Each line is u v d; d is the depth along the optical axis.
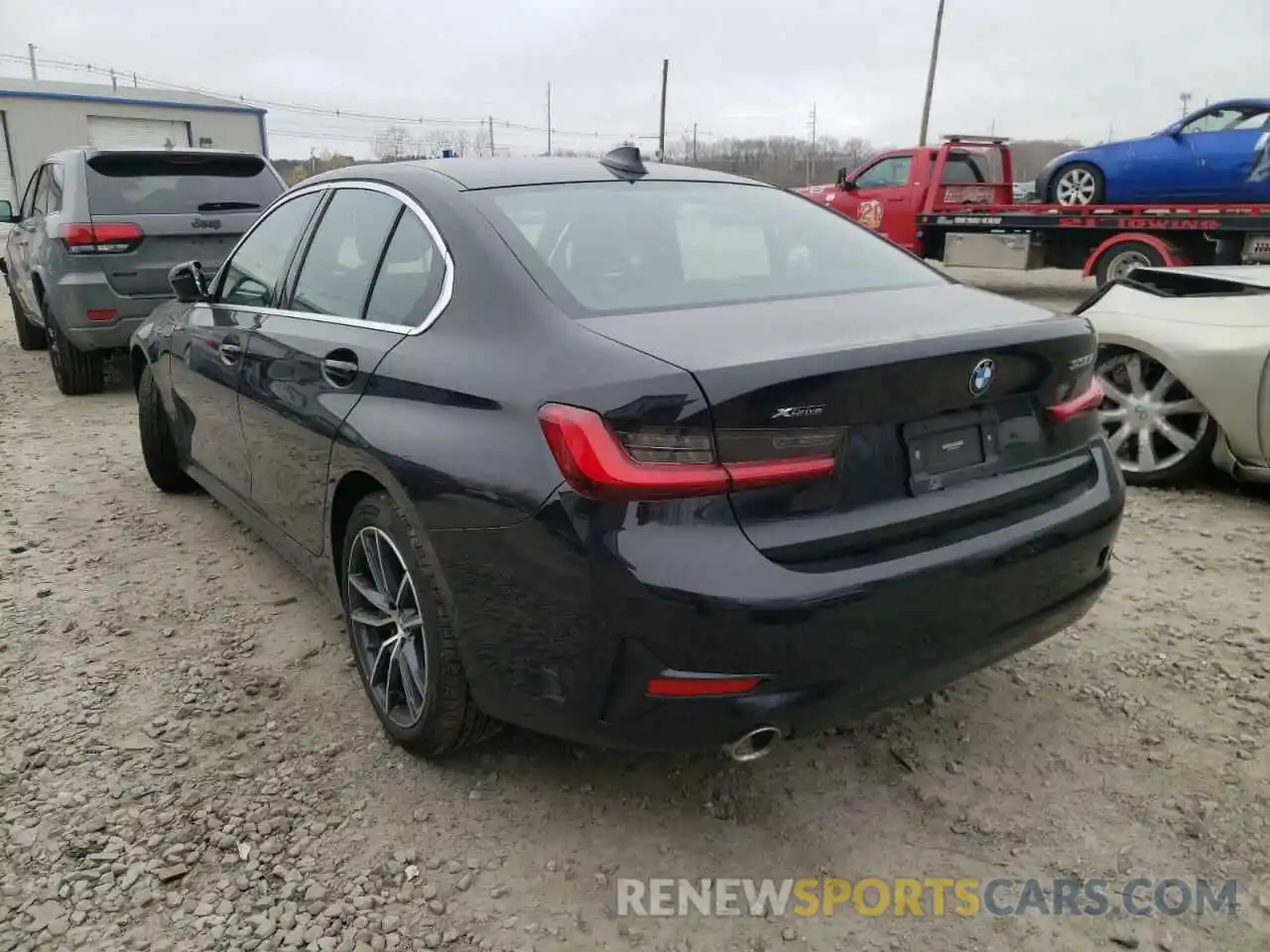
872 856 2.57
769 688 2.20
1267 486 5.22
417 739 2.86
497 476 2.38
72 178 7.23
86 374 7.66
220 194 7.67
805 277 3.02
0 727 3.11
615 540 2.18
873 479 2.33
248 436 3.74
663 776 2.89
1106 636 3.65
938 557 2.35
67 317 7.05
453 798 2.79
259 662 3.53
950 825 2.68
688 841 2.62
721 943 2.30
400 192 3.15
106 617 3.87
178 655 3.57
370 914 2.37
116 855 2.56
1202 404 4.86
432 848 2.60
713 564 2.15
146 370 4.95
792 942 2.30
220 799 2.78
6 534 4.73
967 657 2.48
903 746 3.02
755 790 2.83
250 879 2.48
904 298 2.88
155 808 2.74
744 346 2.31
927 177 14.56
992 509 2.52
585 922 2.36
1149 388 5.21
